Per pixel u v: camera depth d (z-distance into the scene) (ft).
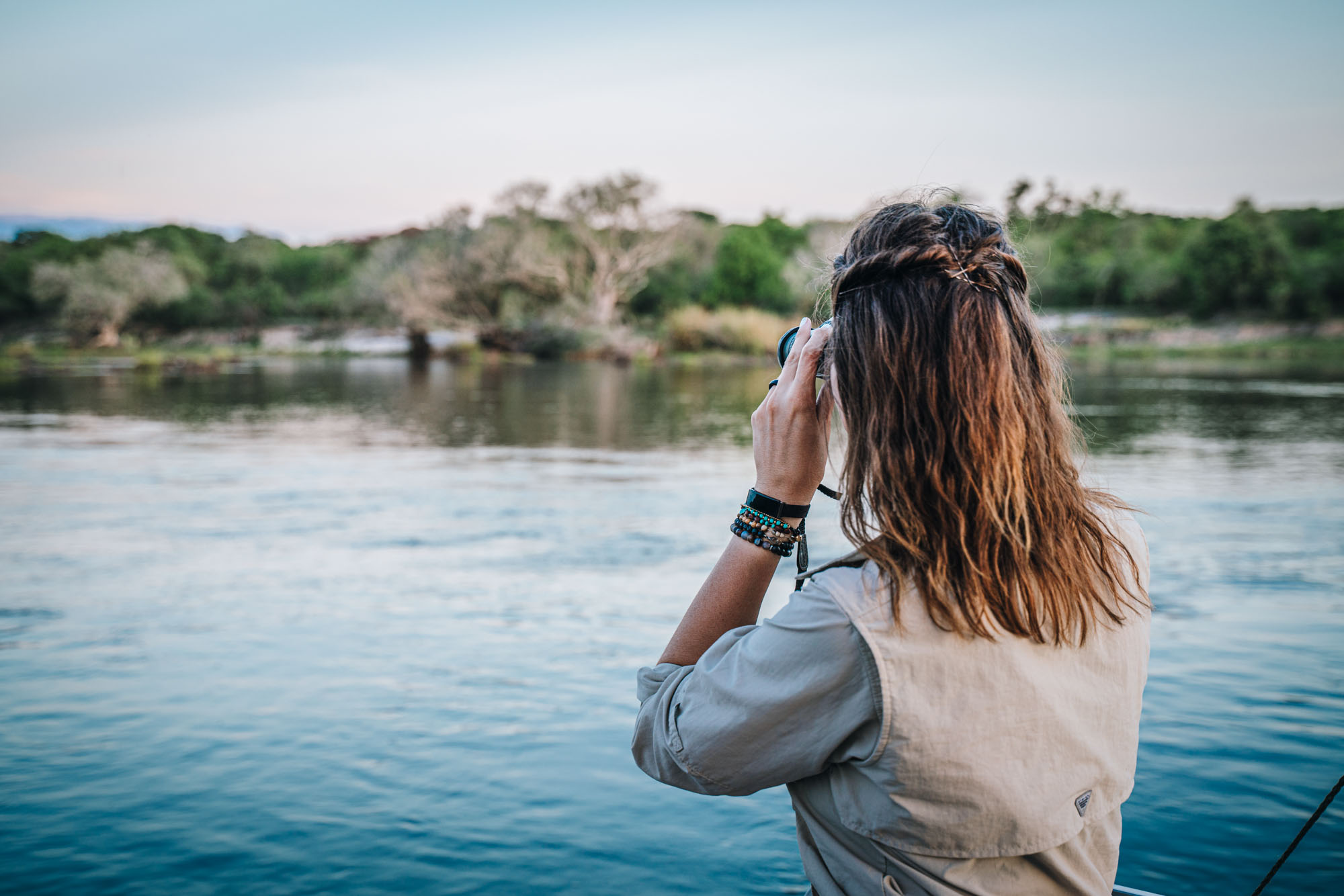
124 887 8.92
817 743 2.96
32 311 239.50
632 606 18.83
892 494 2.96
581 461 42.37
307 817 10.28
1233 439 45.96
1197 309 194.29
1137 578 3.25
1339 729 12.09
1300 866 8.82
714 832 9.95
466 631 17.10
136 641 16.56
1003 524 2.87
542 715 13.15
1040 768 2.90
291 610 18.56
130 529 26.76
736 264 216.95
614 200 208.23
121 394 89.35
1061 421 3.17
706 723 3.10
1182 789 10.44
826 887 3.16
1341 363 129.29
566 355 174.91
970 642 2.85
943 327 3.00
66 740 12.36
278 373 132.67
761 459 3.49
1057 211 232.53
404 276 207.31
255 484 35.42
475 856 9.46
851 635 2.87
